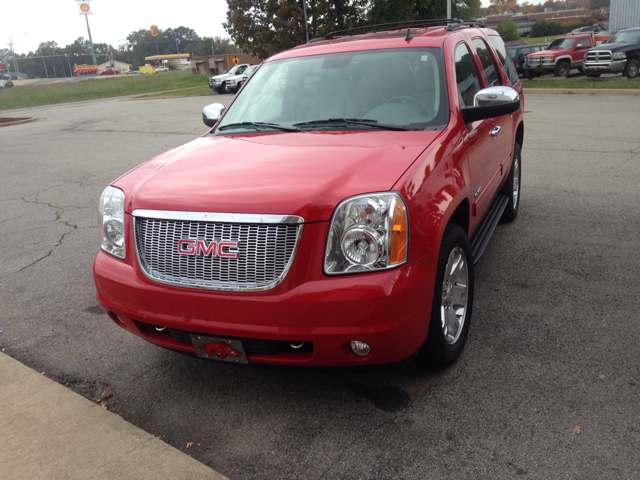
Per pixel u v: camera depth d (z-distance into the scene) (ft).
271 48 106.22
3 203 25.53
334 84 12.17
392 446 8.18
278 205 8.00
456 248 9.96
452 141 10.19
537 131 35.27
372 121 11.07
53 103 125.80
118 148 40.29
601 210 18.75
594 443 7.89
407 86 11.54
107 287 9.35
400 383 9.72
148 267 8.87
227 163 9.75
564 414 8.57
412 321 8.22
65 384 10.50
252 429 8.86
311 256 7.92
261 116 12.47
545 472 7.43
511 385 9.41
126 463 8.07
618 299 12.29
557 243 15.97
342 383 9.89
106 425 8.97
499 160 14.65
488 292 13.08
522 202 20.33
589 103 48.85
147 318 8.83
